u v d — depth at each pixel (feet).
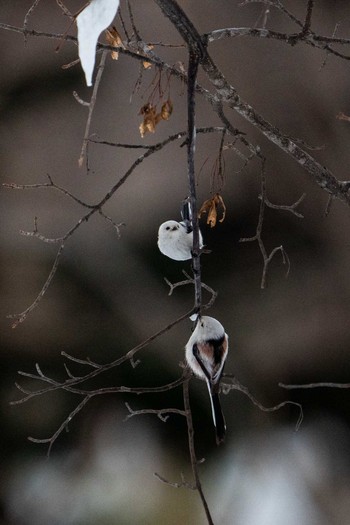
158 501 47.98
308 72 51.60
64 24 51.90
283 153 51.72
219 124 50.60
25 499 48.34
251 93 52.42
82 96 53.47
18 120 54.39
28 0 51.93
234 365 52.49
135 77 51.67
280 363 52.95
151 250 54.08
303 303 53.47
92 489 49.06
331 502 46.80
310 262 54.08
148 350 52.03
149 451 50.29
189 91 14.26
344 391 52.29
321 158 53.06
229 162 51.57
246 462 49.16
